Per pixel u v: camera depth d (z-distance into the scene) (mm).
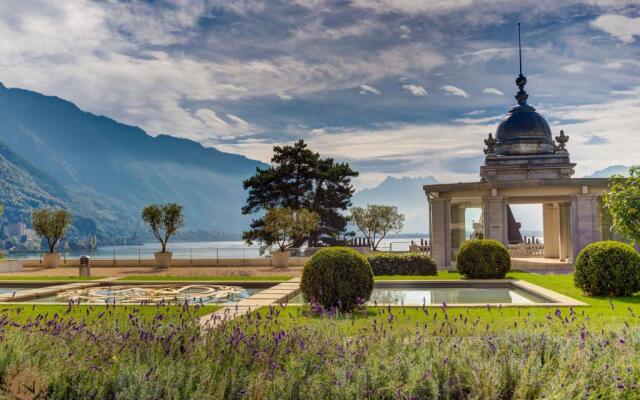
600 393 5258
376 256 23969
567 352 6191
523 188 28031
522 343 6598
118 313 11211
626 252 15328
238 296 17047
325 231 46875
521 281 19375
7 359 5656
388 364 5766
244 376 5621
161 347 6234
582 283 15578
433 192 29484
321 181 48062
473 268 21078
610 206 15609
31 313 11984
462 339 6879
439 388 5406
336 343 6633
